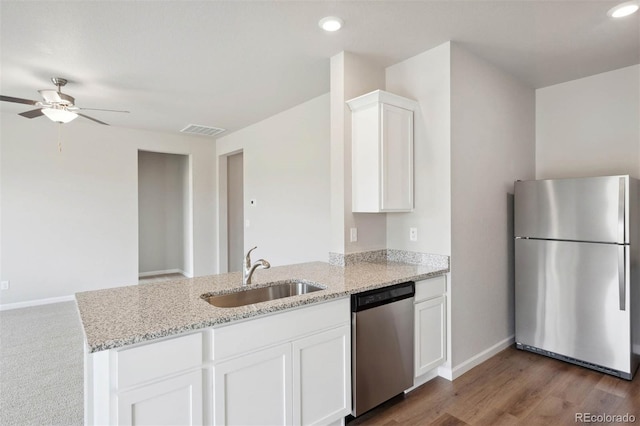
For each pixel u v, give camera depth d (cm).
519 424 213
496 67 317
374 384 221
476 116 294
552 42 270
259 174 503
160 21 232
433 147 280
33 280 475
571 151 352
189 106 428
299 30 247
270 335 174
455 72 272
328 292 201
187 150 604
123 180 541
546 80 352
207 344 156
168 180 697
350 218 288
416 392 251
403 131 284
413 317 246
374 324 220
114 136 534
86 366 162
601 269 268
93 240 518
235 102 414
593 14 230
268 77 336
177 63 300
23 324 398
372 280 232
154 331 140
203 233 623
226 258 643
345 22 237
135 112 452
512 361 298
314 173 408
